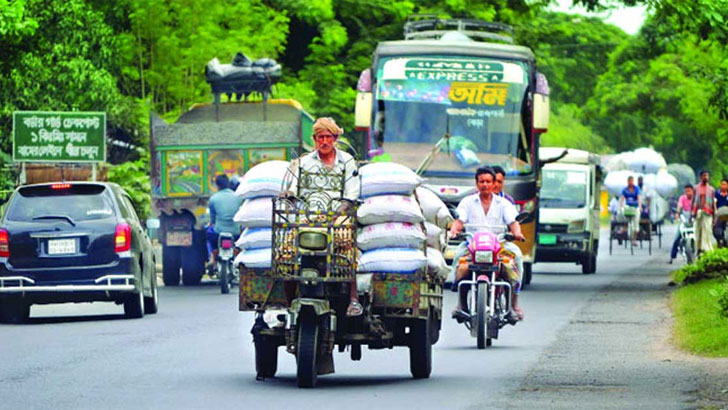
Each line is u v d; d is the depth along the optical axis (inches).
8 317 1087.0
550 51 4633.4
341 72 2600.9
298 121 1550.2
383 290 657.6
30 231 1062.4
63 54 1930.4
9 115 1899.6
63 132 1638.8
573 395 620.4
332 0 2610.7
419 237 653.9
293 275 632.4
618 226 2659.9
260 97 2320.4
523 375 705.0
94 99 1959.9
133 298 1079.6
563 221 1819.6
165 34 2310.5
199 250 1556.3
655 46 1978.3
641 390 634.2
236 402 602.9
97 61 2027.6
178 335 931.3
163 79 2311.8
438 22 1622.8
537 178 1439.5
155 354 808.9
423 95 1443.2
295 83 2532.0
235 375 705.6
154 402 601.9
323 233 629.6
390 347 684.7
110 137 2240.4
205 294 1378.0
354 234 633.6
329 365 658.2
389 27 2659.9
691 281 1401.3
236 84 1768.0
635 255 2417.6
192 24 2335.1
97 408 582.9
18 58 1393.9
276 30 2393.0
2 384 665.0
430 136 1438.2
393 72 1451.8
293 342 649.6
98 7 2240.4
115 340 896.3
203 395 626.2
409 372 722.2
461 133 1435.8
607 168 3388.3
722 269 1384.1
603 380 677.3
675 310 1100.5
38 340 899.4
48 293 1060.5
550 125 4574.3
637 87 3297.2
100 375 703.7
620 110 3371.1
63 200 1079.6
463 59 1450.5
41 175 1860.2
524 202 1429.6
